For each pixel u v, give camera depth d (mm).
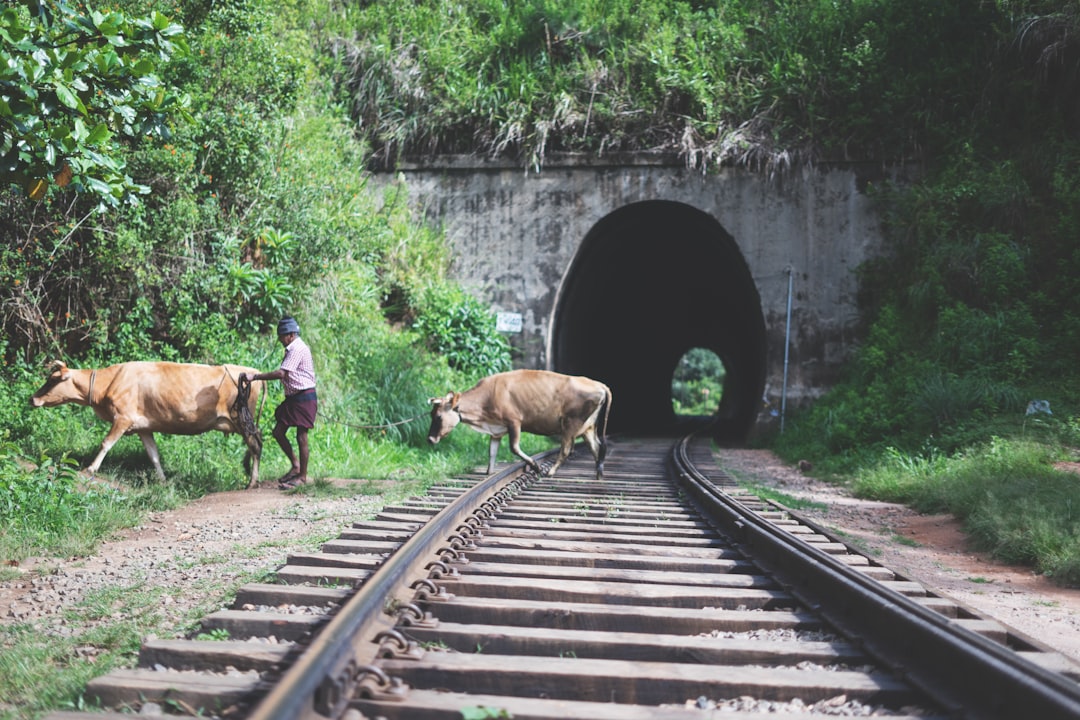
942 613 4199
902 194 18016
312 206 14070
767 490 10344
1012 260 15695
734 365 37719
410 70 19438
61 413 10141
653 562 5273
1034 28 17016
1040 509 7184
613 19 19859
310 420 9133
